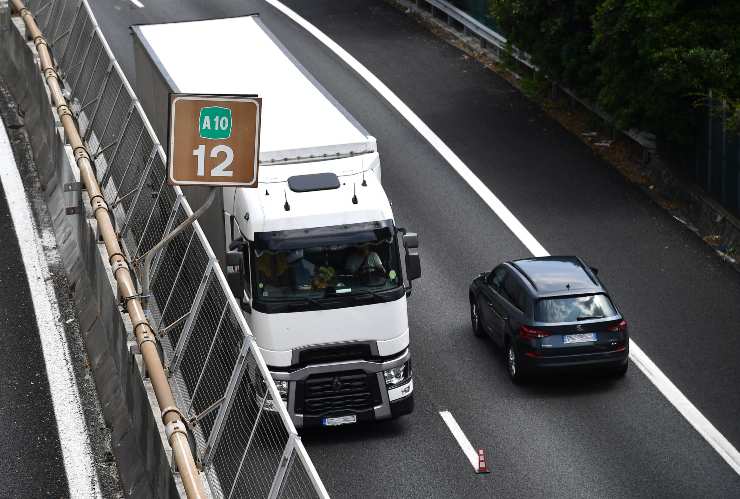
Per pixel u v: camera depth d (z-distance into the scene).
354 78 44.75
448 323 28.89
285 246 22.59
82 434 21.45
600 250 32.47
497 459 23.14
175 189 20.53
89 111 29.00
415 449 23.45
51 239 28.73
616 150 38.53
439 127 40.59
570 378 26.55
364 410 23.31
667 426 24.53
